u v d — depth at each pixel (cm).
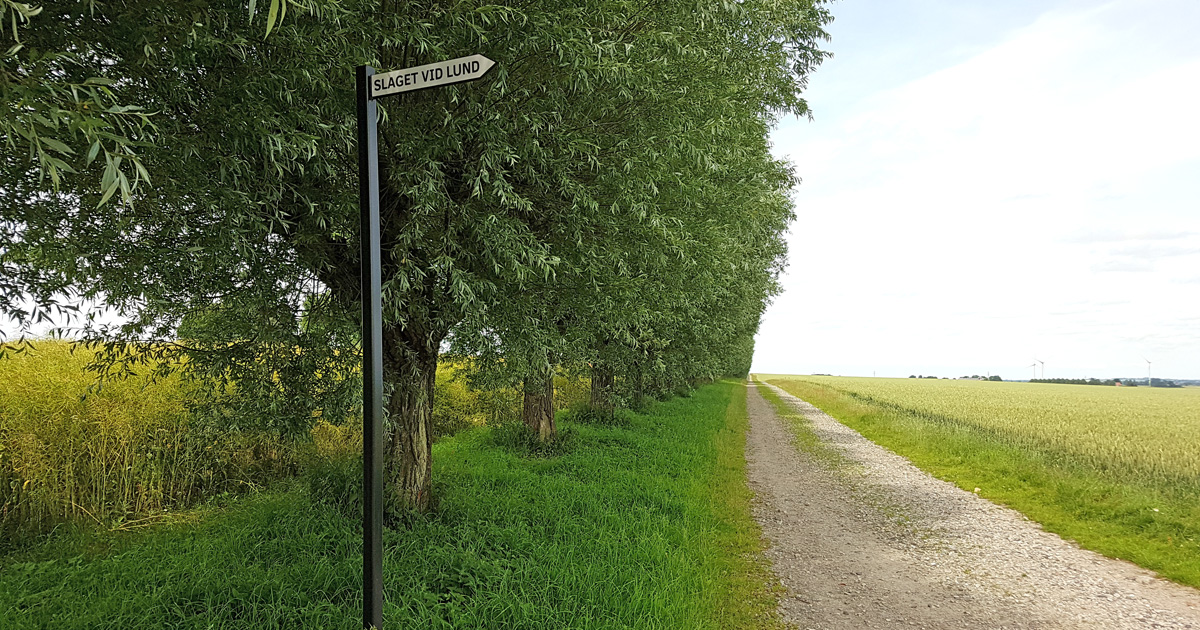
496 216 450
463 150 479
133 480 689
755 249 1263
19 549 576
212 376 537
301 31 344
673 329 1157
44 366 768
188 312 490
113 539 584
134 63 314
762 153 908
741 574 597
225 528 591
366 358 294
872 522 823
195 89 345
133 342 502
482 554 521
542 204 549
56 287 416
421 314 502
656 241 586
